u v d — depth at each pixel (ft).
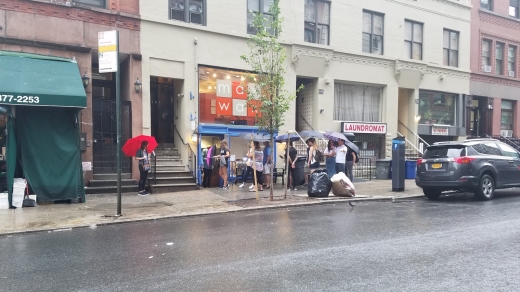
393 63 64.49
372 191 43.62
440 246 20.36
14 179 33.45
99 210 32.19
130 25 44.14
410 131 68.08
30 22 38.70
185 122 47.37
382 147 64.59
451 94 72.79
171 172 45.19
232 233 24.35
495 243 20.79
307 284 15.12
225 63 49.96
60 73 36.06
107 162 43.55
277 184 49.75
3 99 31.63
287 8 54.95
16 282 15.89
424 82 68.23
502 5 78.38
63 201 35.81
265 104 35.53
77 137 36.11
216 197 38.86
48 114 35.27
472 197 40.22
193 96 47.57
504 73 79.25
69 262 18.62
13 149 33.37
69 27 40.63
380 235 23.16
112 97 49.80
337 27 59.36
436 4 69.41
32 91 32.86
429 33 68.69
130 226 27.20
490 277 15.60
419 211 31.68
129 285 15.35
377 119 65.16
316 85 58.13
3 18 37.45
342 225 26.27
